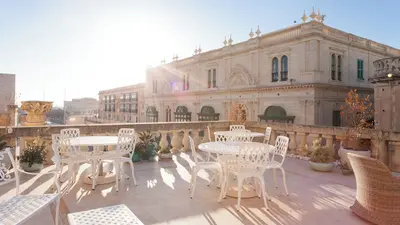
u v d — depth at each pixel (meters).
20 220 2.71
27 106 9.77
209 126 10.83
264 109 25.16
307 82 21.30
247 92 26.67
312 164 7.37
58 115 97.94
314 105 20.88
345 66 23.62
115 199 4.99
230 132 8.23
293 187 5.88
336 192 5.54
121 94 61.69
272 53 24.33
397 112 11.95
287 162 8.39
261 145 4.79
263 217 4.27
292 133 9.50
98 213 2.96
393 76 11.20
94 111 89.31
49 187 5.55
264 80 25.09
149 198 5.08
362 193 4.23
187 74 36.09
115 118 65.00
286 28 22.98
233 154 5.11
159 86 42.19
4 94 12.25
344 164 7.22
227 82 28.98
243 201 4.98
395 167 6.76
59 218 3.99
